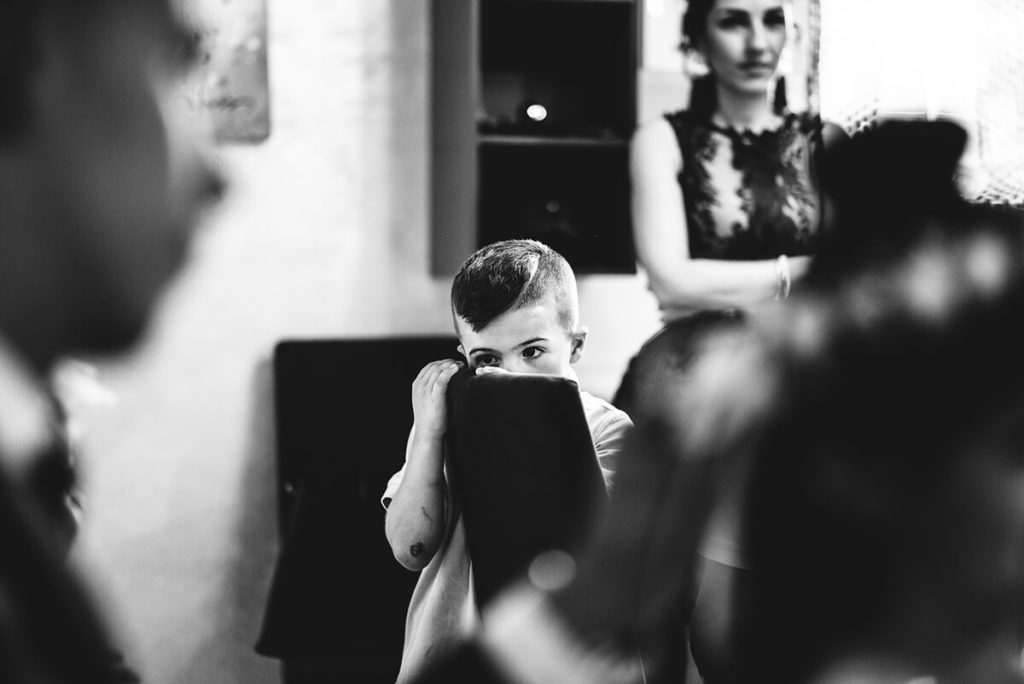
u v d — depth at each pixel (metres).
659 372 1.93
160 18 0.45
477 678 1.05
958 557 0.97
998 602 0.98
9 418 0.55
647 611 1.01
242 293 2.97
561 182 2.93
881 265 1.00
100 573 2.92
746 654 1.01
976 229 1.02
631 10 2.79
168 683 3.00
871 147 1.06
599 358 3.05
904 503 0.96
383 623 2.18
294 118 2.96
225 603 3.02
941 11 2.95
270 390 3.00
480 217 2.91
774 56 2.81
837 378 0.97
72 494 0.63
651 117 2.92
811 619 0.98
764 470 0.97
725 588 1.01
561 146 2.82
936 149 1.07
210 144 0.49
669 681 1.07
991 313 0.98
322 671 2.34
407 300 3.04
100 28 0.43
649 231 2.76
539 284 1.37
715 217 2.78
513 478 1.06
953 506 0.96
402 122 3.00
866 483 0.96
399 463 2.86
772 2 2.79
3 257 0.43
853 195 1.05
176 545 2.99
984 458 0.96
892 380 0.96
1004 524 0.96
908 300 0.98
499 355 1.37
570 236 2.91
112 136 0.43
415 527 1.25
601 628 1.01
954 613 0.98
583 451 1.05
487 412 1.08
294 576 2.34
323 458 2.85
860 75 2.94
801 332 1.00
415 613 1.26
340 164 2.99
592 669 1.01
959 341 0.97
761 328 1.02
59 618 0.54
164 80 0.45
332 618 2.20
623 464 1.03
